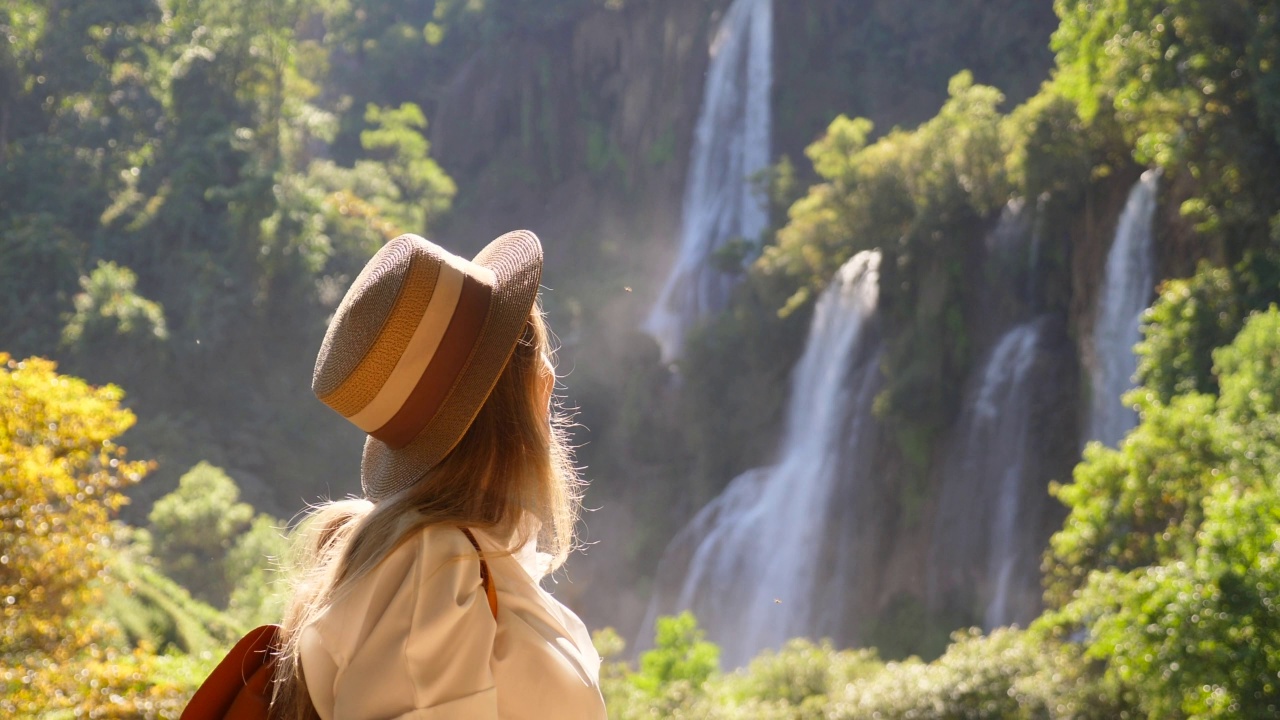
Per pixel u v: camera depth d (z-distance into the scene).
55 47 61.06
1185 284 22.97
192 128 58.84
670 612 42.97
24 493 8.45
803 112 59.59
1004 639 17.91
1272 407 13.31
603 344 55.16
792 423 42.38
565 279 62.59
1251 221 25.36
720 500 43.44
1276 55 24.19
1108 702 14.70
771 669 21.00
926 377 36.19
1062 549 15.06
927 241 36.91
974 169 36.59
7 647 8.29
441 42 75.75
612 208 65.62
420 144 68.50
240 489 48.38
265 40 60.19
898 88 58.47
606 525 47.69
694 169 62.78
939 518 35.34
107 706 8.71
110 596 13.99
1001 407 34.25
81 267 53.97
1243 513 9.66
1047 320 34.09
